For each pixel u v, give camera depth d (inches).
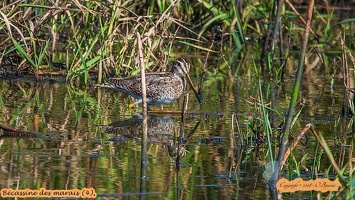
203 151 474.9
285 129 401.4
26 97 626.2
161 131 525.7
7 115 554.9
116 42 703.1
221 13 862.5
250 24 949.8
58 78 711.7
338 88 685.3
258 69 781.9
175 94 629.6
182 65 637.9
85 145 479.2
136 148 475.2
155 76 629.9
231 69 779.4
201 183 410.0
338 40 916.6
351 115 582.2
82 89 675.4
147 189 395.5
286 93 662.5
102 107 603.5
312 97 645.3
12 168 422.9
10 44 719.1
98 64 698.2
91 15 714.8
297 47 892.0
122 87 625.6
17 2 708.0
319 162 436.5
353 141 504.4
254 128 514.3
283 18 893.8
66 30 854.5
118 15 681.6
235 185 408.8
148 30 699.4
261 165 447.8
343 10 1061.1
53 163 435.5
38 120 543.5
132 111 593.0
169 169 433.4
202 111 590.6
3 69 729.0
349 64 777.6
